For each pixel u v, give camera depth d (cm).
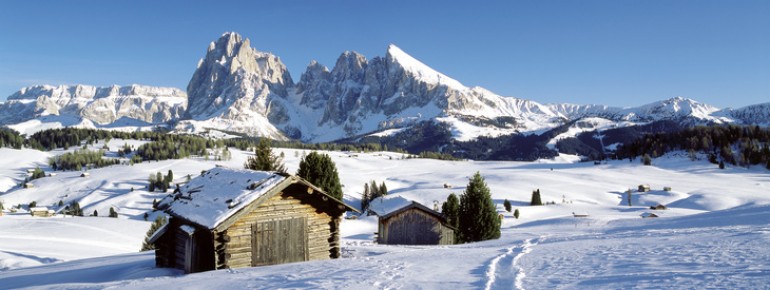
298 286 1588
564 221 7906
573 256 1950
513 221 10144
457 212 4838
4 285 2580
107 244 7325
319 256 2819
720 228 3138
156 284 1964
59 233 8081
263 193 2575
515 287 1330
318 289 1490
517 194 16662
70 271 2914
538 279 1442
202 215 2523
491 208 4722
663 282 1228
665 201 14812
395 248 3391
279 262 2653
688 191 16688
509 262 1930
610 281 1309
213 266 2498
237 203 2508
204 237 2588
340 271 1880
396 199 4812
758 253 1616
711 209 13138
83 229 8506
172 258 2797
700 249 1836
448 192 16300
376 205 4828
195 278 2062
